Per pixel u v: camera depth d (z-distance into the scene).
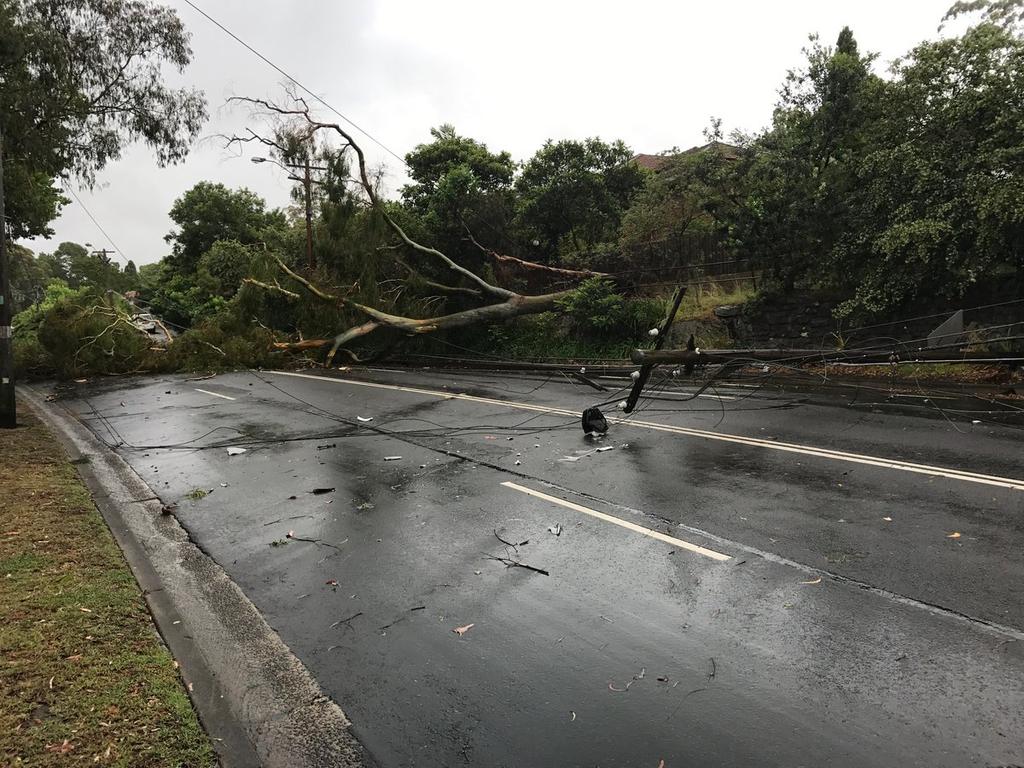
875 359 11.24
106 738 3.01
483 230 23.72
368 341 22.44
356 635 4.13
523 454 8.70
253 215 54.25
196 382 19.42
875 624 3.83
